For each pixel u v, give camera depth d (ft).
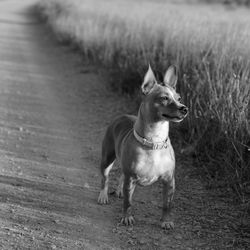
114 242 17.94
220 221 19.93
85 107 39.09
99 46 56.90
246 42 32.63
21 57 63.72
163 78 20.66
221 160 24.68
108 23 62.64
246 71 28.32
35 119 35.32
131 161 18.52
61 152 28.43
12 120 34.83
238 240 18.29
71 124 34.40
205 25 43.60
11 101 40.34
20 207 20.47
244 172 23.02
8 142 29.86
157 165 18.43
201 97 28.73
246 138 24.00
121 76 42.57
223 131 25.13
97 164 26.68
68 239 17.94
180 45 37.40
